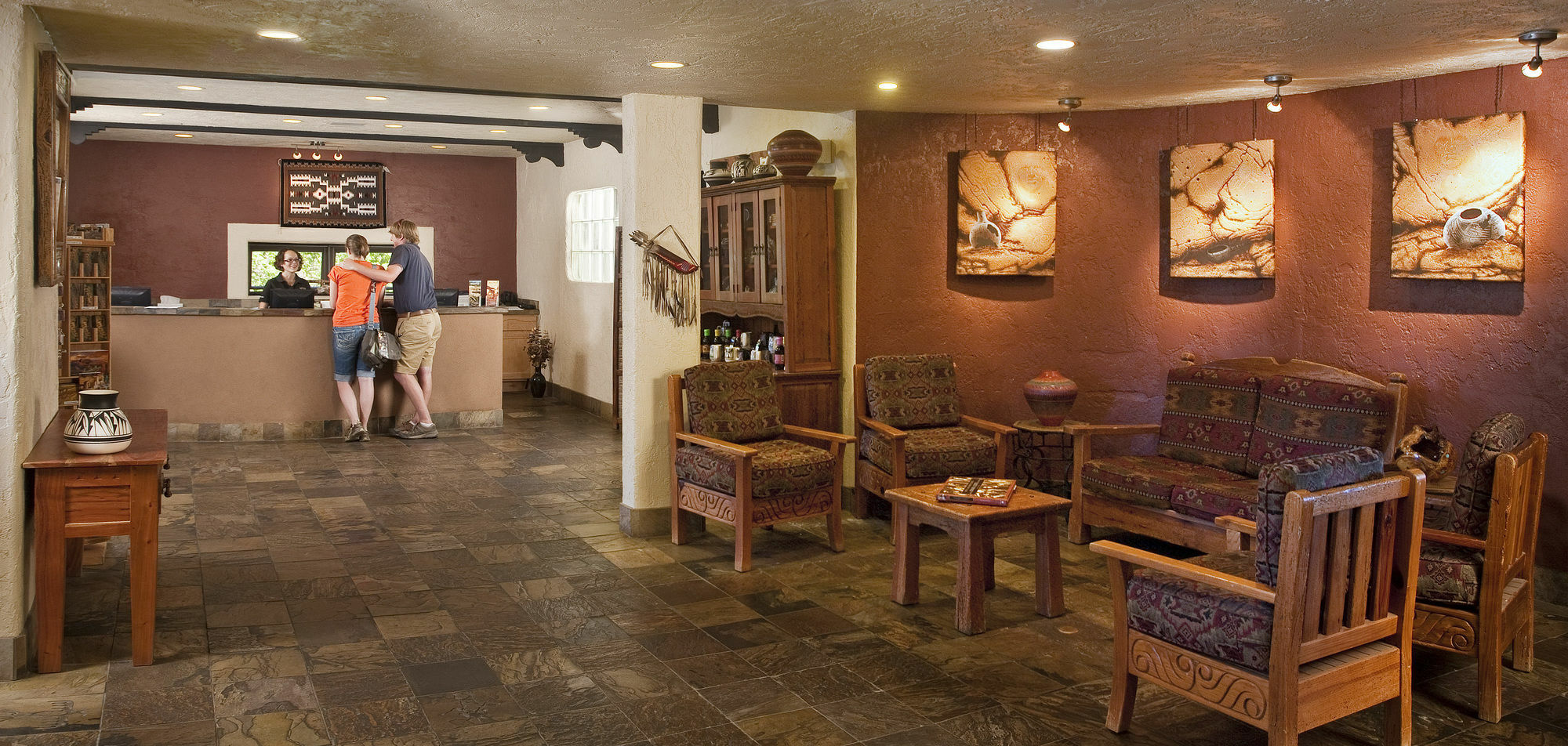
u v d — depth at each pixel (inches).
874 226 247.0
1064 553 216.7
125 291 337.7
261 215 446.9
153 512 148.4
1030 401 231.9
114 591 183.2
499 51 172.1
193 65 185.8
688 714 137.1
